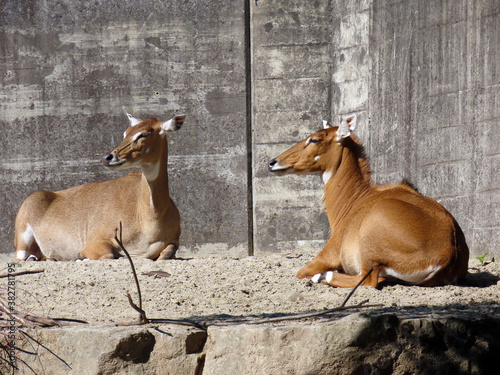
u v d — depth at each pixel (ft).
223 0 129.49
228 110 129.29
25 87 130.31
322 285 81.51
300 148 92.22
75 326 63.00
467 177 99.09
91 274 89.35
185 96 129.59
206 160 128.98
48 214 115.85
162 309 72.23
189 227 128.47
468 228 98.94
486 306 66.18
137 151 102.63
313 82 130.31
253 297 76.95
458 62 100.42
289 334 57.98
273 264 96.37
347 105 125.90
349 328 57.11
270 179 129.08
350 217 85.71
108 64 130.21
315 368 57.00
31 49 130.52
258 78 130.11
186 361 59.88
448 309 64.59
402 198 83.46
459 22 100.27
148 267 93.56
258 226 128.88
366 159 91.76
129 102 129.90
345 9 126.21
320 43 130.52
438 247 77.46
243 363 58.95
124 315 69.41
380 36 116.78
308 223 128.77
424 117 106.32
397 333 57.93
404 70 110.52
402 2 111.34
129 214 110.32
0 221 129.70
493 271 88.43
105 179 129.59
